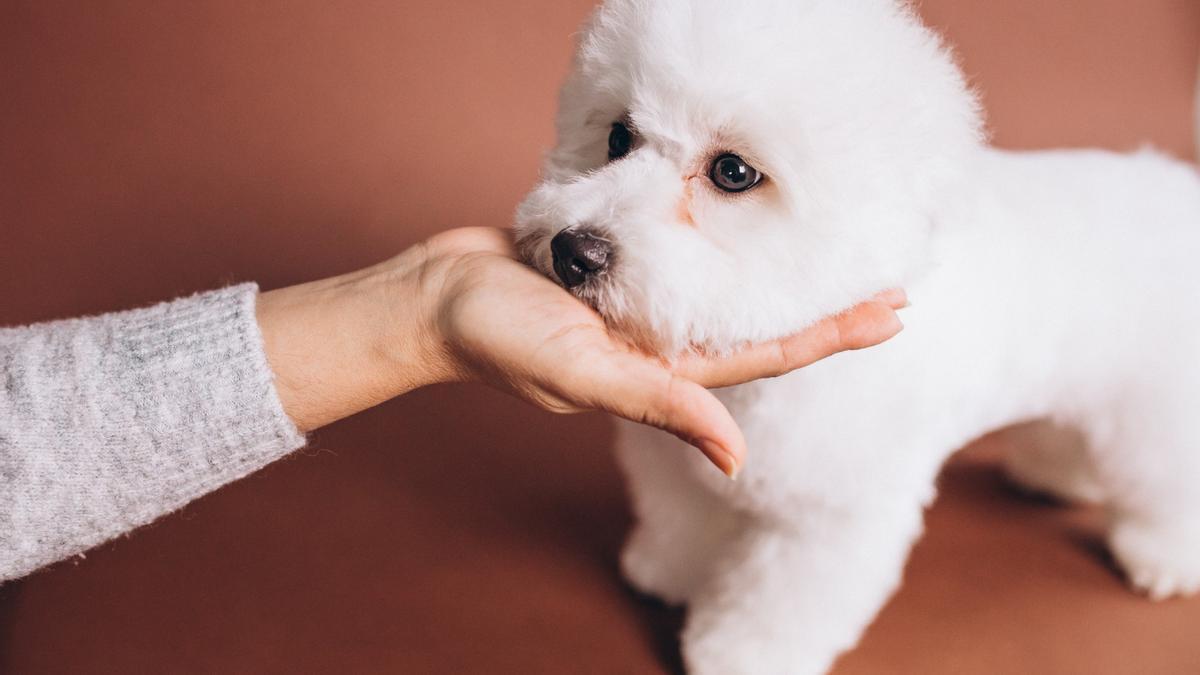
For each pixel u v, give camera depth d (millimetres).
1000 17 1277
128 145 977
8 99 1000
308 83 1073
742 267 507
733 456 429
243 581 686
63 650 636
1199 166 1145
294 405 487
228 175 962
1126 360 673
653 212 506
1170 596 720
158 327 474
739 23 494
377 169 994
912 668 660
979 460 840
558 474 783
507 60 1138
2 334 475
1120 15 1287
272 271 877
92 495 464
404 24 1158
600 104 550
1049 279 638
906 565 733
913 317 577
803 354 501
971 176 548
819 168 494
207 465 477
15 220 889
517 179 1007
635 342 500
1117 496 732
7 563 463
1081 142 1148
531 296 472
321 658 643
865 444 587
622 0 541
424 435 805
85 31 1081
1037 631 689
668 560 684
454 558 714
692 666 638
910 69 520
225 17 1124
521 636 667
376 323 486
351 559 707
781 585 625
